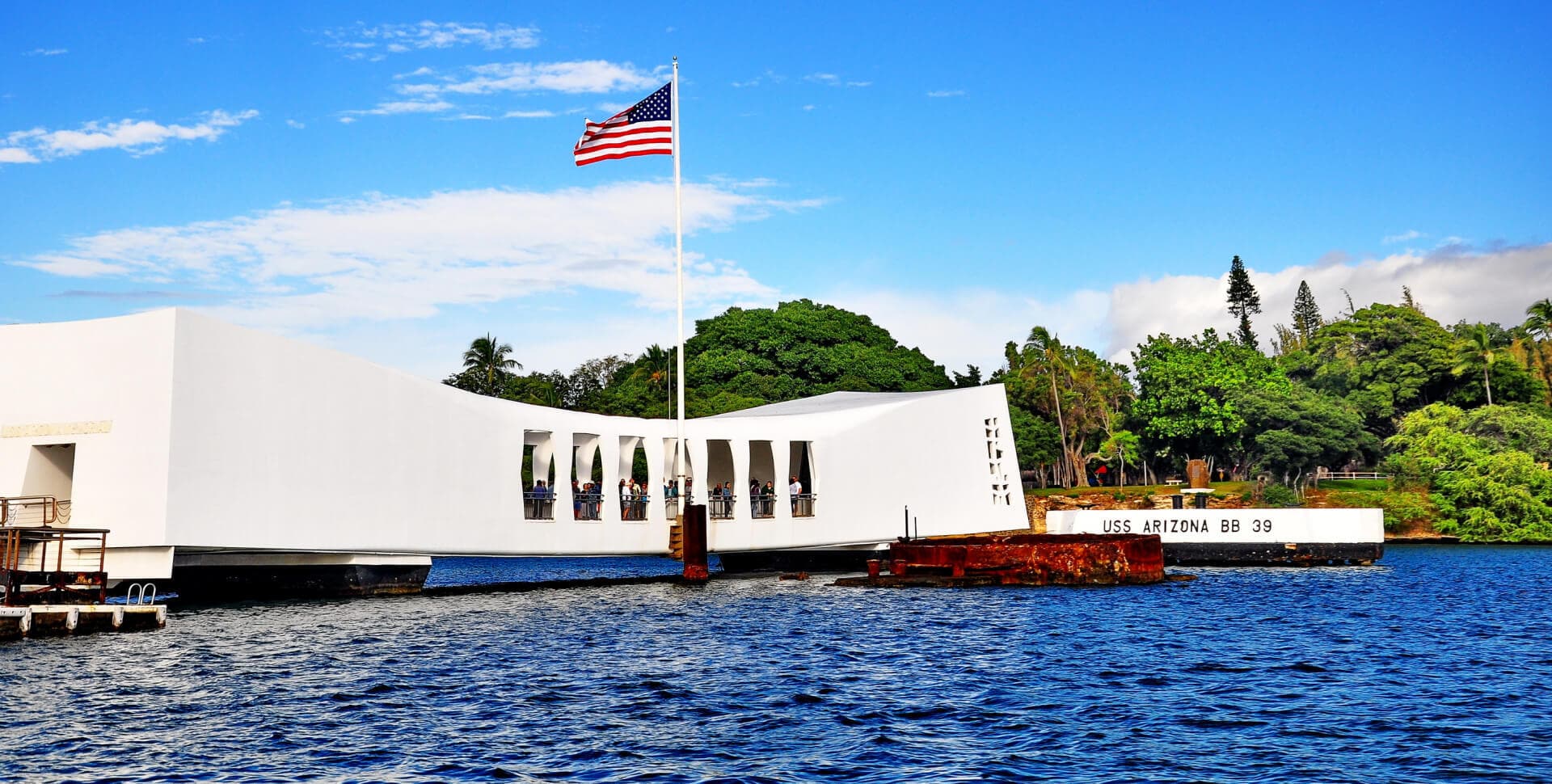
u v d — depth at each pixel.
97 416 39.19
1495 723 21.98
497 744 20.58
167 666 27.62
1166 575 52.31
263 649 30.39
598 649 30.91
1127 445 106.44
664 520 52.09
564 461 48.75
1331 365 113.19
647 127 46.56
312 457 41.12
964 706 23.64
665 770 18.98
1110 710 23.31
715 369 97.12
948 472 62.75
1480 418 95.12
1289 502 92.62
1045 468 114.31
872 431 59.38
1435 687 25.45
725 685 25.81
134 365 38.72
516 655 29.73
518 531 46.78
